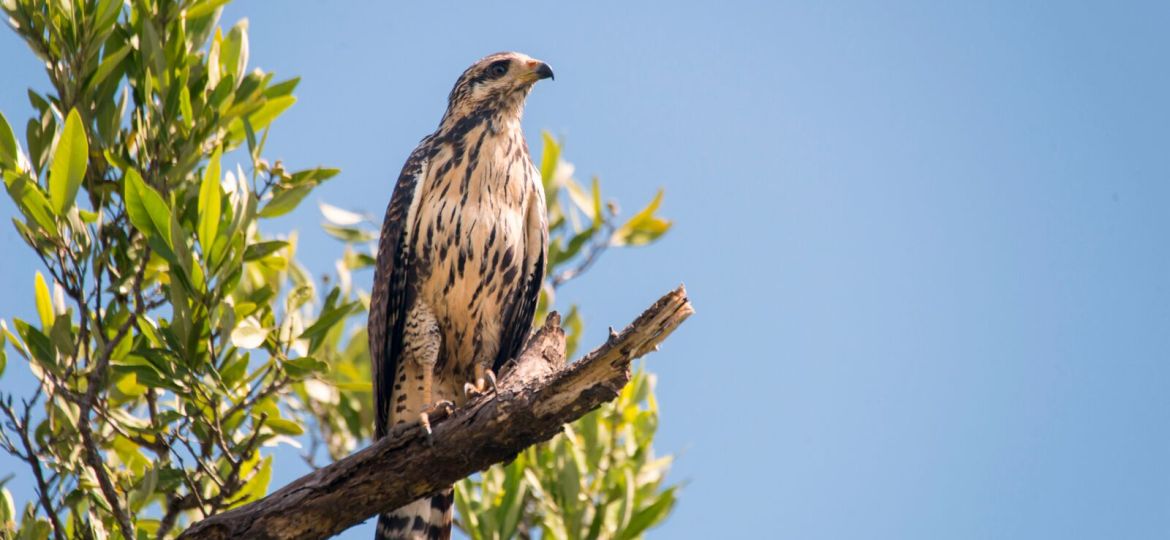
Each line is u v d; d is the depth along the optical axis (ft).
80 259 36.17
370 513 29.71
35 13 37.27
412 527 39.78
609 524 42.32
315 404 50.44
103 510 36.60
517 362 32.96
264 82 40.29
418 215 42.32
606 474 43.09
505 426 28.68
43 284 36.94
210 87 38.73
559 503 42.65
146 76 36.99
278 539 29.32
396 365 43.29
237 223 35.17
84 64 37.22
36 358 36.17
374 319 42.80
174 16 38.93
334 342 50.60
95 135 37.91
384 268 42.68
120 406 40.57
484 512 42.04
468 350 43.73
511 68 43.88
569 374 27.96
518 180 42.96
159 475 35.94
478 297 42.68
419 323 42.63
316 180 39.40
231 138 39.88
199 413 36.14
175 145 37.99
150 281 39.09
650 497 44.39
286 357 38.09
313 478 29.63
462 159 42.55
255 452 39.19
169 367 35.53
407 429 29.35
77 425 37.22
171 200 36.45
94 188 38.06
